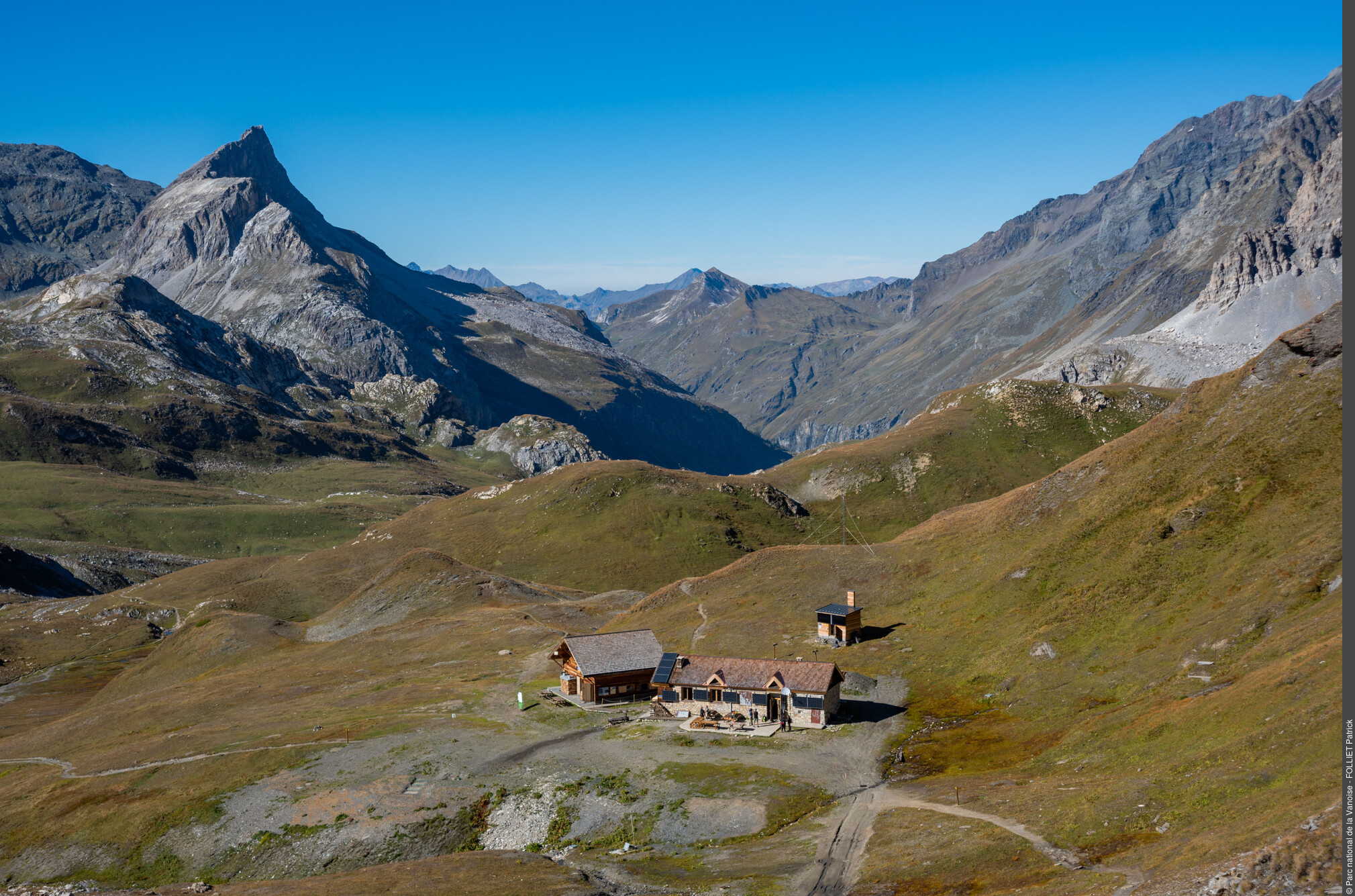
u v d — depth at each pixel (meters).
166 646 193.25
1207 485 109.12
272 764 91.69
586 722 99.88
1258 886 39.12
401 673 138.75
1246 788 51.84
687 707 101.00
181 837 78.62
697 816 72.44
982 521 150.62
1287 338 119.19
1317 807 44.53
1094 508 124.75
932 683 104.31
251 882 63.91
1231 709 63.62
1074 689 88.38
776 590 152.88
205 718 122.81
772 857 62.28
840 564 157.12
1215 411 122.62
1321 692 56.81
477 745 92.44
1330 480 94.62
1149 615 94.75
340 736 98.88
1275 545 90.81
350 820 77.44
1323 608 73.31
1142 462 126.88
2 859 79.69
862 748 86.69
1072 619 102.06
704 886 58.53
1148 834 52.31
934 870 55.25
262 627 194.62
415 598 199.25
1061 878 49.19
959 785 72.31
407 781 83.75
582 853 69.38
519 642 151.75
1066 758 72.25
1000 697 94.50
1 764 115.06
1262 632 78.12
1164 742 65.75
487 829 75.19
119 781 92.81
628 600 192.75
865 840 63.22
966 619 118.69
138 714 130.00
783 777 79.12
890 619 130.62
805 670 97.31
